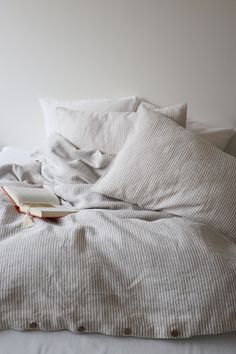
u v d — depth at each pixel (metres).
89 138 1.83
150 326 1.01
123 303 1.02
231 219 1.42
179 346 0.99
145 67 2.15
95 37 2.14
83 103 2.12
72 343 0.98
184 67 2.13
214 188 1.44
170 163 1.50
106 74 2.19
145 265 1.07
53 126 2.08
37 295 1.00
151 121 1.61
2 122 2.35
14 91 2.28
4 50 2.21
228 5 2.03
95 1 2.08
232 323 1.01
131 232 1.20
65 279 1.02
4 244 1.09
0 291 1.00
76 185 1.64
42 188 1.72
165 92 2.17
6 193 1.54
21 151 2.19
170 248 1.10
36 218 1.35
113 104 2.07
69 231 1.16
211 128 2.06
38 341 0.98
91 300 1.01
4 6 2.14
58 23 2.14
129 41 2.12
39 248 1.07
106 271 1.05
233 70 2.11
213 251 1.12
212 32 2.07
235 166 1.50
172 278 1.04
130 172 1.52
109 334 0.99
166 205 1.47
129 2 2.07
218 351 0.99
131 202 1.53
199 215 1.42
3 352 0.95
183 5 2.05
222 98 2.15
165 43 2.11
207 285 1.03
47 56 2.20
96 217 1.32
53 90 2.25
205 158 1.50
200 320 1.00
